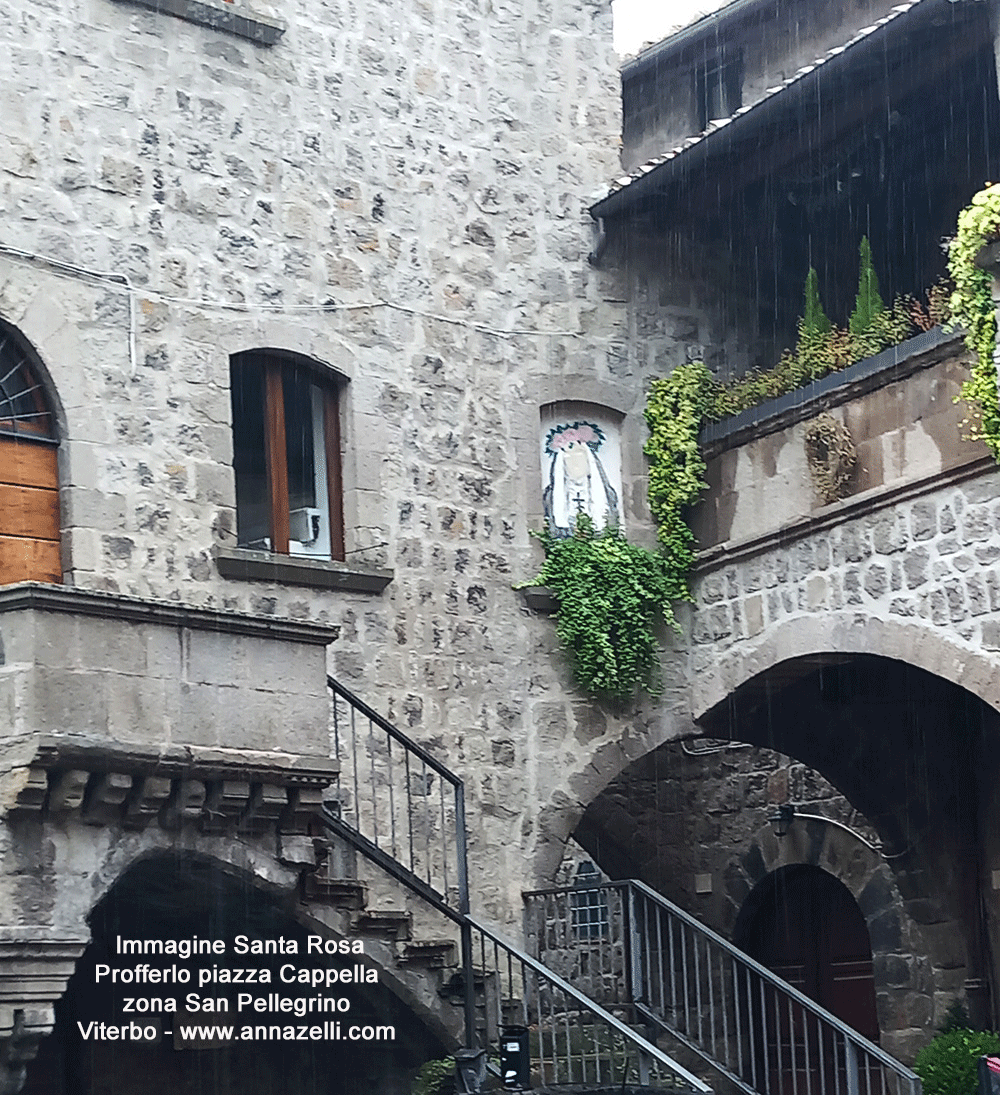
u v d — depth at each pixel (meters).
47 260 14.66
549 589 16.88
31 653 11.70
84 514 14.53
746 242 18.66
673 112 21.64
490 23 17.59
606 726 16.95
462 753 16.25
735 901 19.55
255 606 15.32
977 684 14.20
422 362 16.62
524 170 17.53
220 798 12.55
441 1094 13.99
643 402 17.70
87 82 15.08
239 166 15.80
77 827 11.96
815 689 17.52
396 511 16.25
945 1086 16.20
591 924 17.23
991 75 15.91
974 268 13.68
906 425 14.84
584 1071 13.94
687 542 17.11
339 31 16.59
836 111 16.41
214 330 15.45
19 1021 11.59
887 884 18.17
